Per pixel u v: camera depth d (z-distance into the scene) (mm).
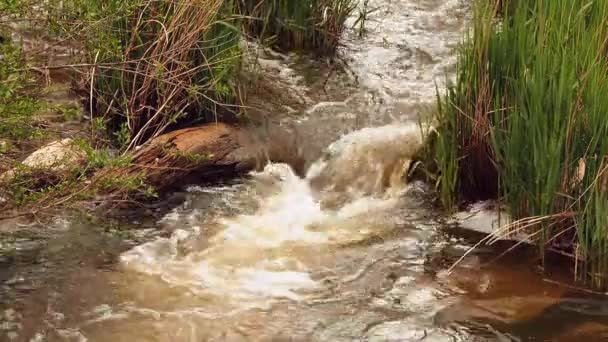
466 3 8609
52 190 4598
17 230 4965
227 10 6238
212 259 4832
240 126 6188
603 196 4465
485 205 5398
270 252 4934
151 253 4855
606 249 4457
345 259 4855
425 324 4184
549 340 4035
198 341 4066
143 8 5645
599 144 4617
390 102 6680
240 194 5656
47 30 5328
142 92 5680
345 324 4199
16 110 4316
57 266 4660
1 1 4254
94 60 5512
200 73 5996
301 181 5926
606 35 4953
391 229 5234
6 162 4738
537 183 4773
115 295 4426
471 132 5375
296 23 7492
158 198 5473
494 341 4027
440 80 7035
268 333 4129
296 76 7027
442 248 4961
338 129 6281
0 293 4375
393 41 7750
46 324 4152
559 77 4723
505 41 5160
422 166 5777
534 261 4766
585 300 4383
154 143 5508
